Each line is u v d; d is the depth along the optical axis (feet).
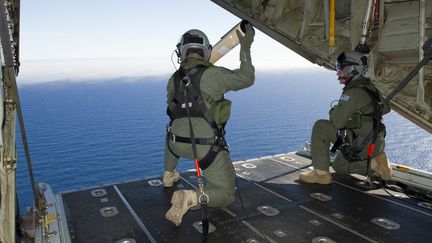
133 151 525.34
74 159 486.79
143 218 11.83
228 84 10.70
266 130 644.69
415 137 566.36
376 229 10.74
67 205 13.00
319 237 10.28
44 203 12.17
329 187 14.74
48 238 10.03
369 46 15.46
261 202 13.19
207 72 10.62
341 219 11.55
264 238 10.31
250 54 10.73
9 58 6.85
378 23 14.84
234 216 11.97
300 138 572.10
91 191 14.51
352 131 13.87
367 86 13.64
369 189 14.46
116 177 403.75
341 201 13.16
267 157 19.79
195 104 10.61
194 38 11.00
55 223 11.05
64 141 600.80
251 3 19.15
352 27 15.24
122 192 14.38
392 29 14.08
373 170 14.55
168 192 14.33
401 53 13.98
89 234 10.69
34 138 627.87
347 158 14.49
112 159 484.33
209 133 10.75
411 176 14.89
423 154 456.45
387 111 14.35
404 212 12.04
